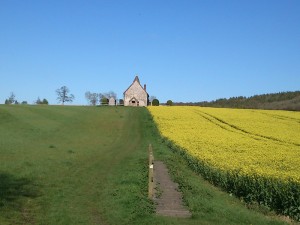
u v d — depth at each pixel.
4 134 40.72
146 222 14.17
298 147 34.75
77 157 30.17
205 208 16.45
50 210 15.15
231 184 20.62
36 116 60.84
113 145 41.53
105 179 22.11
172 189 20.44
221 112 76.12
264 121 61.22
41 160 26.95
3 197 16.33
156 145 41.47
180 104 138.00
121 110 82.94
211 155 27.41
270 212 17.05
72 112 72.56
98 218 14.49
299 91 143.25
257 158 26.78
